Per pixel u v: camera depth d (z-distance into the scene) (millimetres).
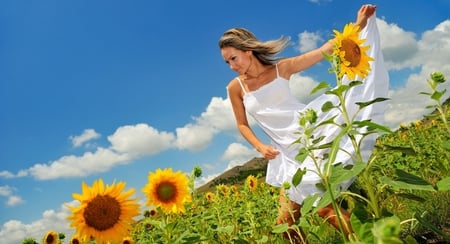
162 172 2852
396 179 1919
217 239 4172
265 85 4102
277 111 3984
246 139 4371
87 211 2119
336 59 2377
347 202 3330
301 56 4184
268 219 4402
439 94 2648
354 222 1787
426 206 4062
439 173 5094
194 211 4051
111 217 2141
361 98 3559
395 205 4199
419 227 3730
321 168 3459
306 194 3459
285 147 3920
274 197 4301
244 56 4219
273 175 4066
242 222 4145
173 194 2811
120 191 2184
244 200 5371
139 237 4562
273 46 4207
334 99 3670
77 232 2100
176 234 3252
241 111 4500
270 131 4074
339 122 3516
